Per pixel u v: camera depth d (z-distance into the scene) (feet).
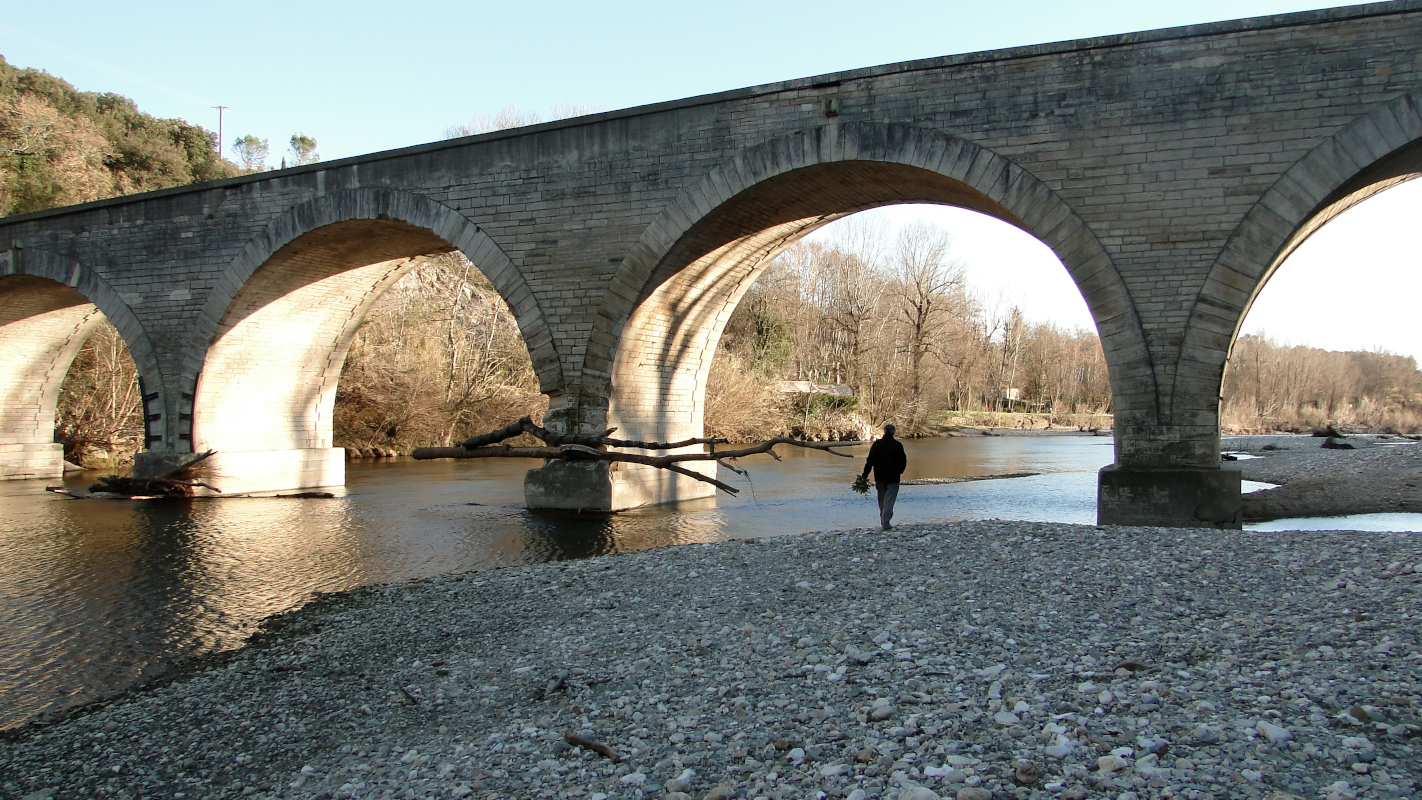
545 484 56.44
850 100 46.19
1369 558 26.68
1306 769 13.87
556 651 24.58
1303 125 38.27
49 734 21.31
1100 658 19.99
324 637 28.22
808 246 182.19
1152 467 40.16
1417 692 16.38
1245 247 38.99
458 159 55.57
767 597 27.96
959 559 30.68
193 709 22.36
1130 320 40.68
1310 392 249.96
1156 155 40.45
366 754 18.84
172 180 154.81
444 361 121.70
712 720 18.51
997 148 43.19
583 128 52.54
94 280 68.23
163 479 63.05
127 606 33.63
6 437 84.48
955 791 14.10
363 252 65.16
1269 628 21.12
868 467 38.63
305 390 75.25
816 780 15.16
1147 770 14.14
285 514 58.85
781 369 157.48
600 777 16.35
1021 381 264.31
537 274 53.67
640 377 58.39
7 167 105.91
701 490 66.95
